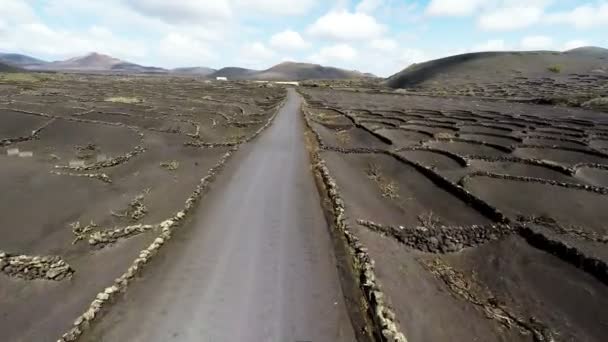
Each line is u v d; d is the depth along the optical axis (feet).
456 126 155.02
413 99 316.60
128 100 210.79
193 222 52.24
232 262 41.75
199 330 31.24
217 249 44.57
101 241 49.01
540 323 35.58
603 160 104.83
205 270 40.04
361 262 41.22
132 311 33.53
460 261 47.78
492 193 71.56
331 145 109.50
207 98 263.49
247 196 62.80
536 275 43.91
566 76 435.94
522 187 75.36
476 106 253.24
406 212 63.62
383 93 393.09
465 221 59.26
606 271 42.39
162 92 293.02
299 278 38.99
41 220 55.98
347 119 172.76
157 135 120.37
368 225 53.67
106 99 212.23
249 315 33.14
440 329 33.94
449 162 95.50
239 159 88.53
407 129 144.77
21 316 35.42
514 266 46.01
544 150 114.62
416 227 56.03
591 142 127.54
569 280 42.63
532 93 333.83
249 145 105.60
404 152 104.99
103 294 34.81
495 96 333.21
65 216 58.08
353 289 37.45
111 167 84.74
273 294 36.14
